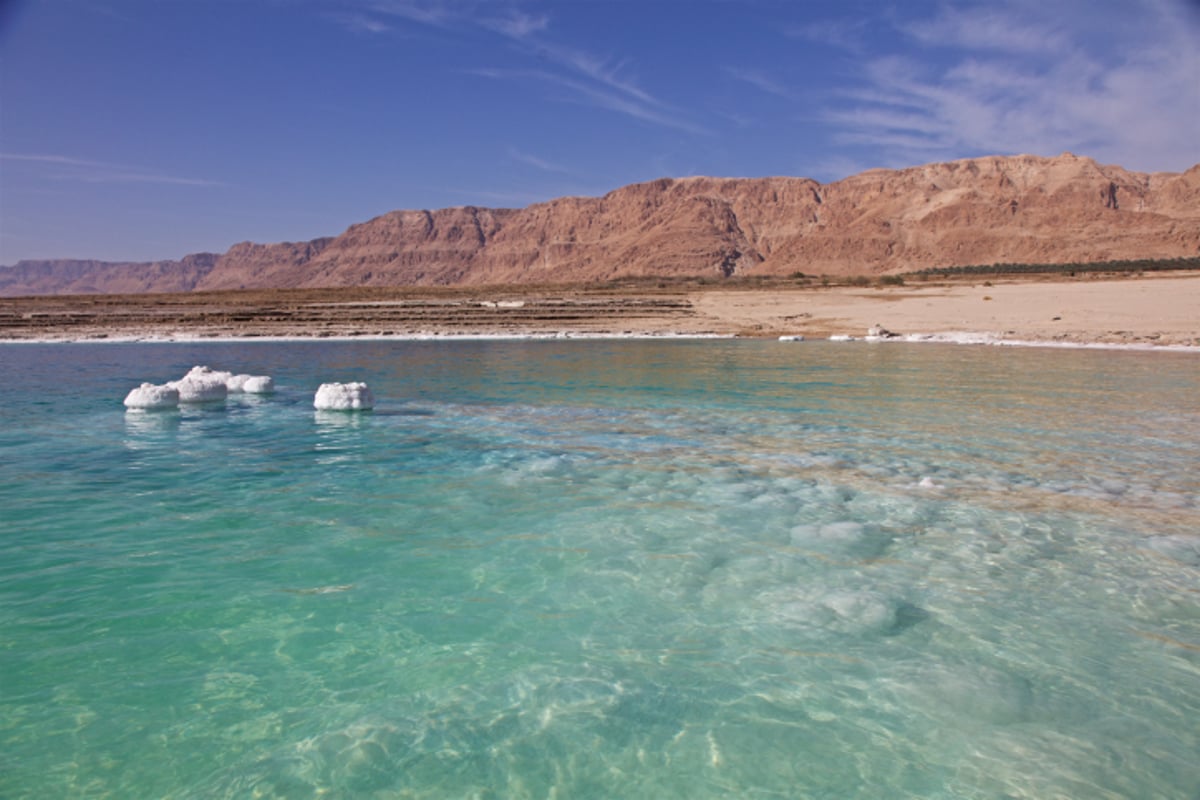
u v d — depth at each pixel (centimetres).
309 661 419
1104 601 496
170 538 609
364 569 547
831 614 477
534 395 1492
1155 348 2484
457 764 331
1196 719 367
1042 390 1531
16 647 427
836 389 1571
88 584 515
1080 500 720
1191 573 541
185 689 389
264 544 596
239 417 1205
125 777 320
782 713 372
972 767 331
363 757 335
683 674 409
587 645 440
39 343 3173
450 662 420
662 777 323
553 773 325
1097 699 384
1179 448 959
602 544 600
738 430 1098
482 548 591
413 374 1903
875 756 338
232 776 322
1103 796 312
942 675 407
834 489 761
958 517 667
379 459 899
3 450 939
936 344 2827
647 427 1126
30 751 337
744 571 545
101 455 914
